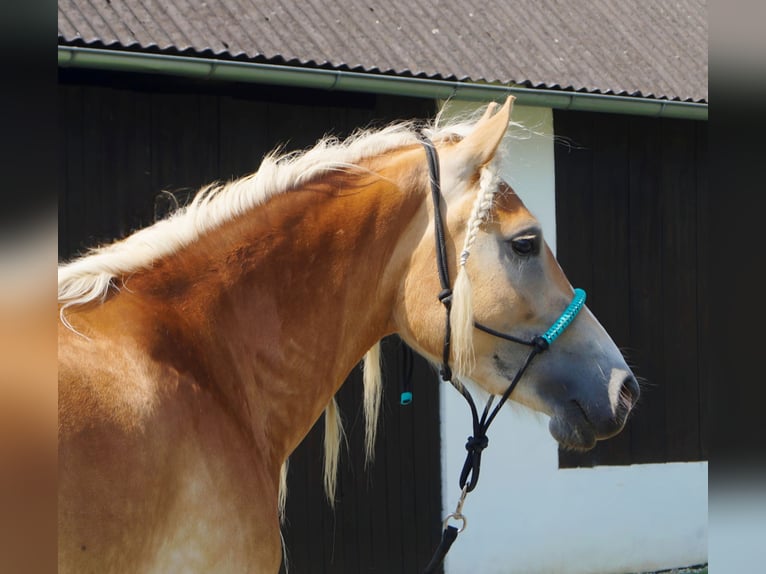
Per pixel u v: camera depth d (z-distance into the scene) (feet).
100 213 16.35
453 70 18.98
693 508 22.75
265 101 17.95
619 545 21.58
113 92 16.55
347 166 8.18
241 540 6.84
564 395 8.10
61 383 6.11
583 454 21.26
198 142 17.31
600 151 21.76
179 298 7.29
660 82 21.80
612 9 24.70
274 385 7.70
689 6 26.20
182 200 17.10
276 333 7.70
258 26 18.06
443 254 7.97
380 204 8.13
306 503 17.94
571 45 22.08
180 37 16.63
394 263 8.20
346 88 17.54
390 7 20.75
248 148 17.79
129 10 16.96
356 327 8.19
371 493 18.53
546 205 20.92
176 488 6.49
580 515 21.04
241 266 7.59
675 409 22.74
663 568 22.17
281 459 7.80
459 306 7.82
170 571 6.43
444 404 19.33
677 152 22.89
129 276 7.19
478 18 21.72
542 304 8.10
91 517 5.92
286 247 7.80
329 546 18.10
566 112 21.31
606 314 21.79
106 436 6.14
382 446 18.69
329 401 8.25
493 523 19.88
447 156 8.23
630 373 8.35
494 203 8.03
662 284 22.63
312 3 19.74
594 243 21.63
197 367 7.06
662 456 22.47
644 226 22.38
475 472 8.27
